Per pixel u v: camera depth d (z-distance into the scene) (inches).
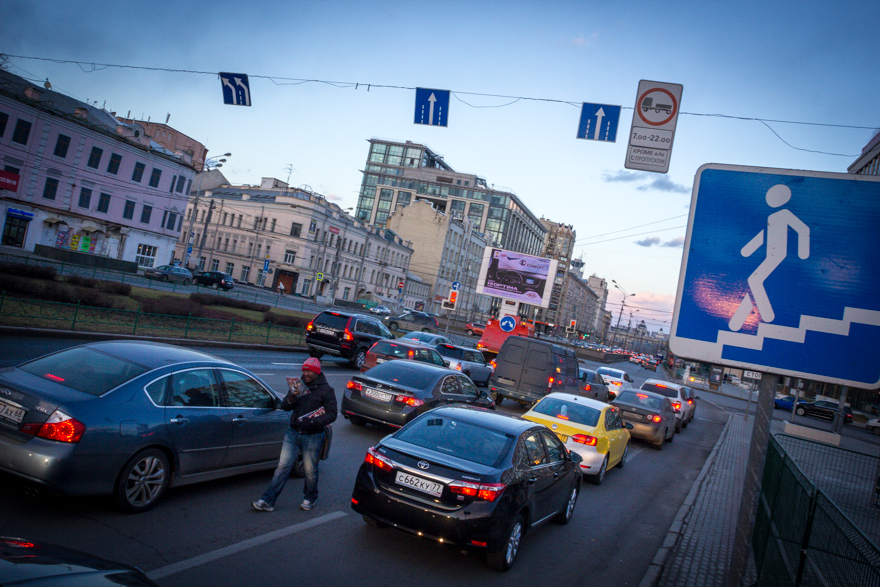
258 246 2719.0
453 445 229.8
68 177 1727.4
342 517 251.1
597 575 239.1
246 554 198.7
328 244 2785.4
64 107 1788.9
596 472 394.9
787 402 1804.9
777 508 247.8
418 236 3705.7
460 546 205.3
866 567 130.0
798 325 146.7
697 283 155.5
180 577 175.3
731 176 157.0
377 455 222.8
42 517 198.2
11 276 678.5
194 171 2197.3
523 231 5359.3
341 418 460.8
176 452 226.4
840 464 519.2
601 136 426.6
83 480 196.2
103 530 197.3
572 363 735.1
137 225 1980.8
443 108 465.7
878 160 1695.4
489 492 208.1
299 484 287.4
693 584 237.1
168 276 1721.2
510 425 252.7
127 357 231.6
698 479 465.4
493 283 1414.9
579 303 6628.9
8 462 191.5
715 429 935.0
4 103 1544.0
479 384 831.1
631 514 346.6
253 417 261.3
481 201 4859.7
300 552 207.9
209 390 246.2
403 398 395.5
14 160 1583.4
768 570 231.1
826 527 170.1
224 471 251.6
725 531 324.2
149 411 217.6
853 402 2052.2
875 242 144.7
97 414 201.3
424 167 5059.1
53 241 1718.8
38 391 199.6
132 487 214.1
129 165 1914.4
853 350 142.5
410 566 212.8
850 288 144.5
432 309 3681.1
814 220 149.3
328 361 841.5
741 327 150.7
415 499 211.0
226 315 975.0
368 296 3144.7
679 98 338.3
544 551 257.3
